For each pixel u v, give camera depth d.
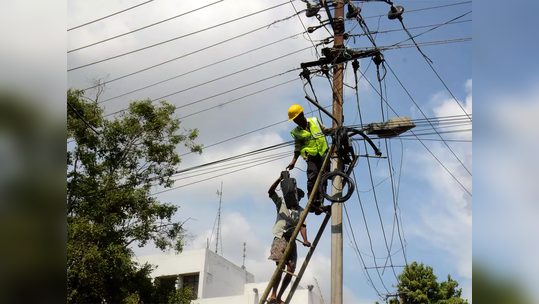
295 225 8.74
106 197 18.83
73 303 17.81
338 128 8.75
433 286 22.55
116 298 18.88
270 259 8.73
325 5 10.48
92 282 17.75
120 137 20.41
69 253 17.30
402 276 22.98
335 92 9.93
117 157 20.38
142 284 19.88
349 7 10.34
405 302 22.36
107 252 18.11
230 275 29.56
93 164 19.50
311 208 8.77
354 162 9.12
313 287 24.66
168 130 20.98
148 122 20.80
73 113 19.36
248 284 29.81
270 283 8.32
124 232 19.34
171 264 28.30
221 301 25.92
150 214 19.44
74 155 19.44
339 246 8.91
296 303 23.83
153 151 20.14
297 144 9.10
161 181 20.28
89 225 18.12
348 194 8.41
